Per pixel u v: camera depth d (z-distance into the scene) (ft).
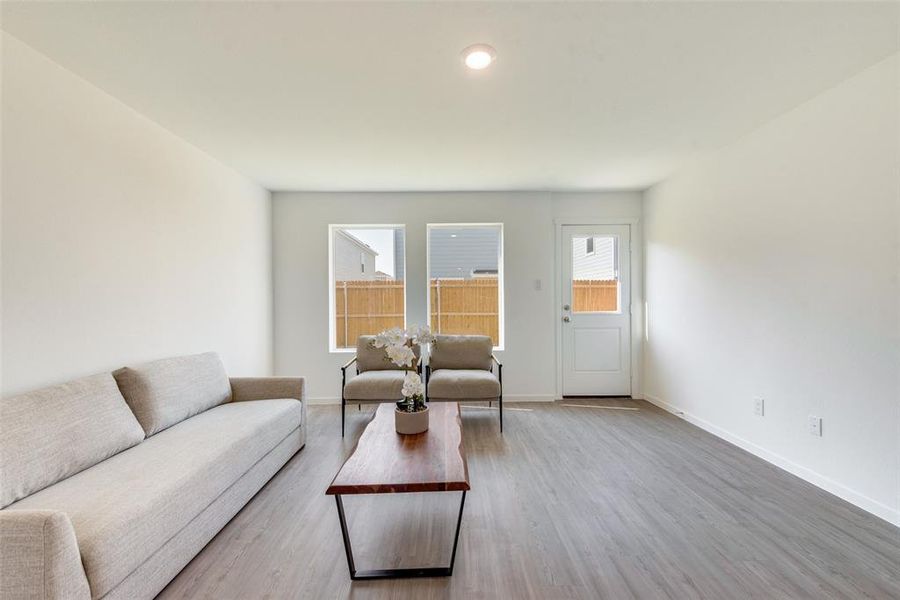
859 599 4.78
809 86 7.14
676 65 6.44
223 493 6.30
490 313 14.62
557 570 5.33
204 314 9.97
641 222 14.37
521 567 5.40
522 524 6.43
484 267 15.05
